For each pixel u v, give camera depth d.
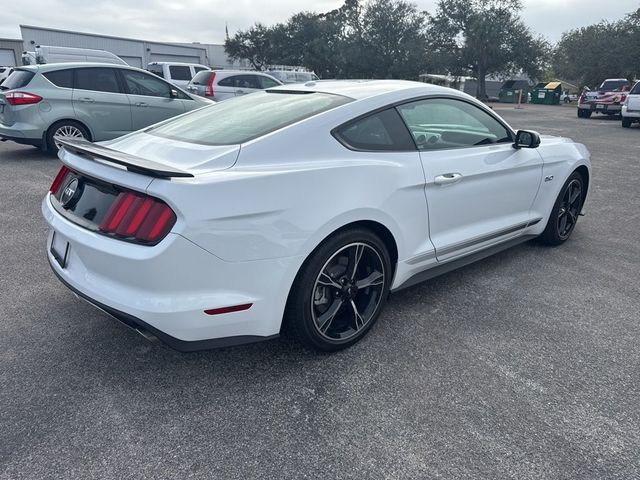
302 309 2.54
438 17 41.25
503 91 40.78
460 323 3.16
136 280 2.20
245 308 2.33
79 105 8.20
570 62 44.97
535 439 2.16
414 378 2.58
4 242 4.44
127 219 2.22
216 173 2.29
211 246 2.18
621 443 2.15
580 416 2.31
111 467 1.99
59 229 2.50
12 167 7.65
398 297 3.52
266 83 14.91
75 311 3.21
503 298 3.53
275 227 2.33
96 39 40.25
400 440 2.15
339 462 2.03
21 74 8.03
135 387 2.48
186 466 2.00
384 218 2.78
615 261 4.28
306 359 2.75
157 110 8.98
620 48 35.25
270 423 2.25
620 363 2.75
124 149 2.87
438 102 3.27
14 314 3.15
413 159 2.96
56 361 2.67
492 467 2.01
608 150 11.37
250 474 1.96
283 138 2.55
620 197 6.74
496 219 3.71
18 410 2.29
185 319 2.21
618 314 3.31
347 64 38.66
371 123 2.86
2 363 2.64
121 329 3.01
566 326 3.14
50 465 1.99
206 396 2.43
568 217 4.62
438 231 3.22
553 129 16.23
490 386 2.52
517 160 3.73
